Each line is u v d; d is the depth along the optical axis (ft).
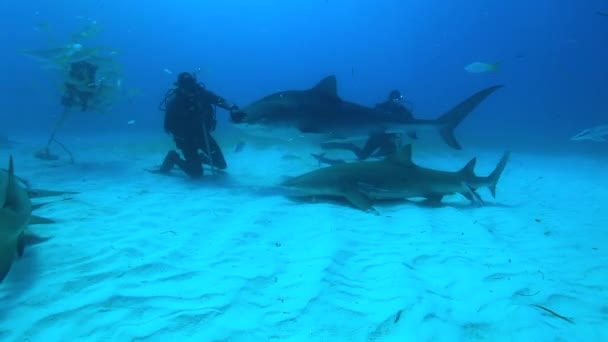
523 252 16.19
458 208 23.66
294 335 9.82
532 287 12.63
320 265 13.85
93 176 31.27
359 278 13.29
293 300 11.53
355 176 22.26
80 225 17.84
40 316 10.24
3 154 43.19
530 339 9.68
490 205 24.82
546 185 33.14
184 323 10.12
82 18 35.17
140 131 101.71
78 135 84.69
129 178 30.81
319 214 20.39
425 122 29.04
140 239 16.11
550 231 19.29
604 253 16.19
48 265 13.41
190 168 31.37
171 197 24.34
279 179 31.91
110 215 19.84
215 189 27.43
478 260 15.01
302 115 25.68
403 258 14.94
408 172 22.62
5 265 10.25
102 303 10.98
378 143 38.34
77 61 31.27
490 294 12.11
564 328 10.27
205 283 12.53
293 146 55.93
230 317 10.53
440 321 10.43
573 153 62.85
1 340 9.19
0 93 241.14
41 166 35.17
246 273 13.32
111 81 33.83
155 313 10.61
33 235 16.24
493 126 146.41
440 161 49.14
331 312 10.87
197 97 28.91
